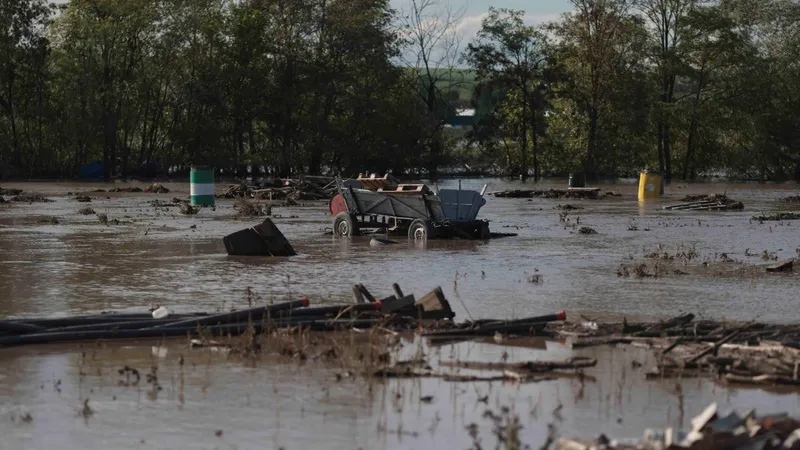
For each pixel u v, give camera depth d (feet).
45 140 504.02
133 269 116.88
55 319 76.13
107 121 493.77
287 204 264.31
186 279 108.58
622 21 518.37
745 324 75.77
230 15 529.45
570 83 543.39
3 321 73.67
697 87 536.42
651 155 577.84
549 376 62.69
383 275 112.68
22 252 135.54
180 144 516.73
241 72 519.60
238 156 522.88
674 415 54.24
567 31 526.16
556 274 113.80
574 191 319.27
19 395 58.59
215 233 167.63
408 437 50.57
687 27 514.27
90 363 66.39
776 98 528.22
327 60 533.55
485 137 570.87
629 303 92.38
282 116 532.32
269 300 93.81
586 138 559.79
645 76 529.86
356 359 66.49
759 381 60.59
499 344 72.33
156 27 510.99
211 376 62.59
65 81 500.33
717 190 385.29
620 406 55.98
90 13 511.81
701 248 146.30
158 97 525.75
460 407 55.77
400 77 558.15
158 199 286.87
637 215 228.84
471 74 579.89
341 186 166.81
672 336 73.20
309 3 522.47
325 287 102.99
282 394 58.44
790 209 259.19
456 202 158.30
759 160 523.70
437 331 74.69
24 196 282.15
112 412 55.06
